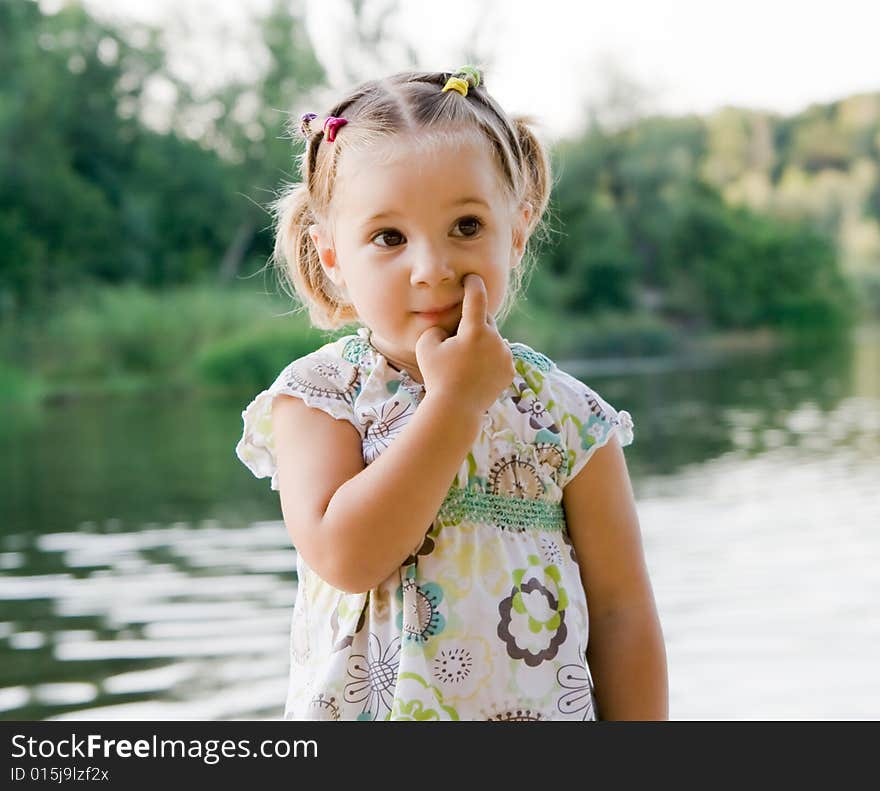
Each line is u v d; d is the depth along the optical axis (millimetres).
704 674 4297
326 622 1420
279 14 33312
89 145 32406
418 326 1370
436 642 1371
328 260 1502
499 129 1417
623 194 39969
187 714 3867
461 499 1409
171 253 32031
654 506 8086
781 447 11578
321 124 1461
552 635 1419
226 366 24438
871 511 7680
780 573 5891
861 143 47156
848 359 30047
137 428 16172
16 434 15398
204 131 33812
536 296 35312
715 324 39812
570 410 1491
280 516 8148
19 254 28219
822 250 43531
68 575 6156
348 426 1422
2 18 30688
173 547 6969
